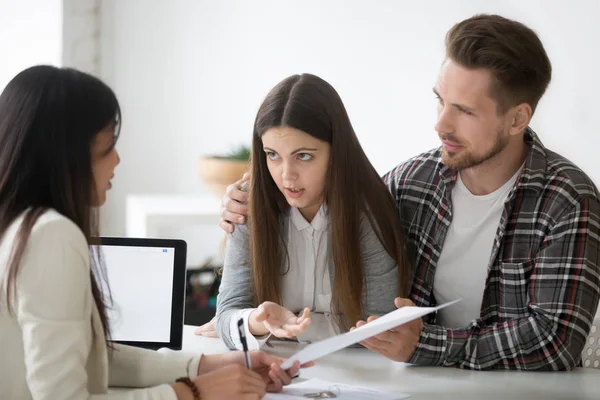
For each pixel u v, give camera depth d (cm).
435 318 221
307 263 220
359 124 458
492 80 194
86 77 156
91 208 158
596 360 233
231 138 483
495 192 212
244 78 478
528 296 206
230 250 222
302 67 466
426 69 442
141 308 209
